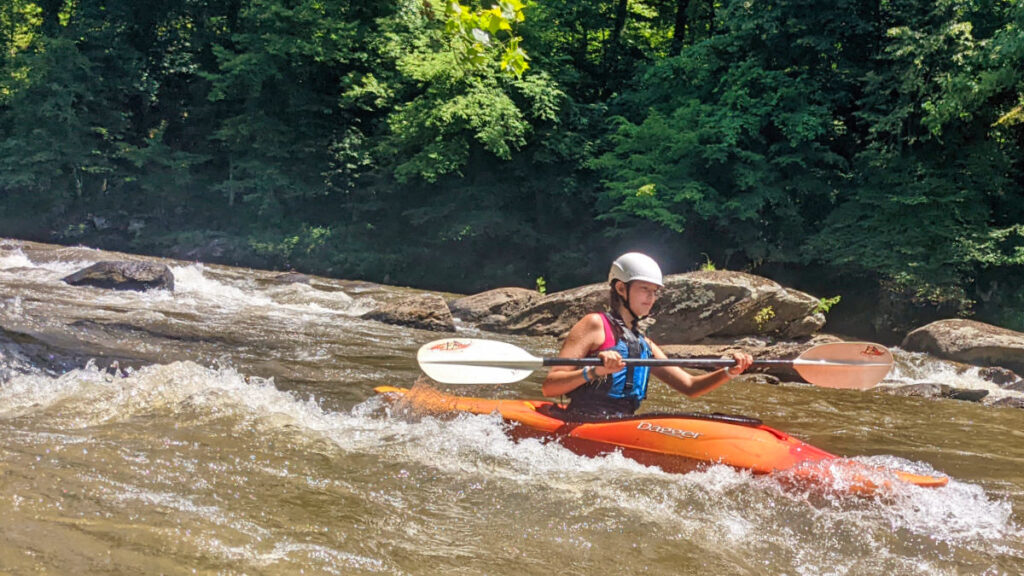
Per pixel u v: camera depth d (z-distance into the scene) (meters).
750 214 18.06
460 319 11.53
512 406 4.44
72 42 27.09
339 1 25.03
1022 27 14.94
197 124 29.52
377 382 6.19
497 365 4.24
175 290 11.84
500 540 2.99
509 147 22.59
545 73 21.36
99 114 28.28
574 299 10.55
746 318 9.92
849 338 16.97
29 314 7.66
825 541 3.18
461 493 3.48
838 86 18.62
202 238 25.62
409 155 23.64
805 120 17.44
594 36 26.55
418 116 21.78
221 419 4.38
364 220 25.62
